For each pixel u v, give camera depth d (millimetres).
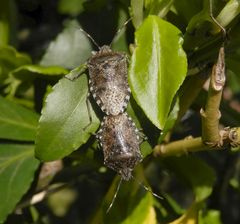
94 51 263
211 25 244
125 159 248
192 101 263
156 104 233
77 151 262
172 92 233
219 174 334
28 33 379
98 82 249
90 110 249
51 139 247
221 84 227
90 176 287
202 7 249
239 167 343
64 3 364
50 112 247
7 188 266
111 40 276
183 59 235
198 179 274
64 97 248
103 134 249
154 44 236
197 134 294
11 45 300
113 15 275
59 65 279
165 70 234
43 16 379
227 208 398
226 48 250
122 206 264
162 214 288
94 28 278
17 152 269
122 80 250
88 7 278
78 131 248
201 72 254
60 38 278
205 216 292
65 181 282
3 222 271
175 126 263
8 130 266
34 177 276
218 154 337
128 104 251
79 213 407
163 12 248
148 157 264
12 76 278
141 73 234
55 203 435
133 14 250
